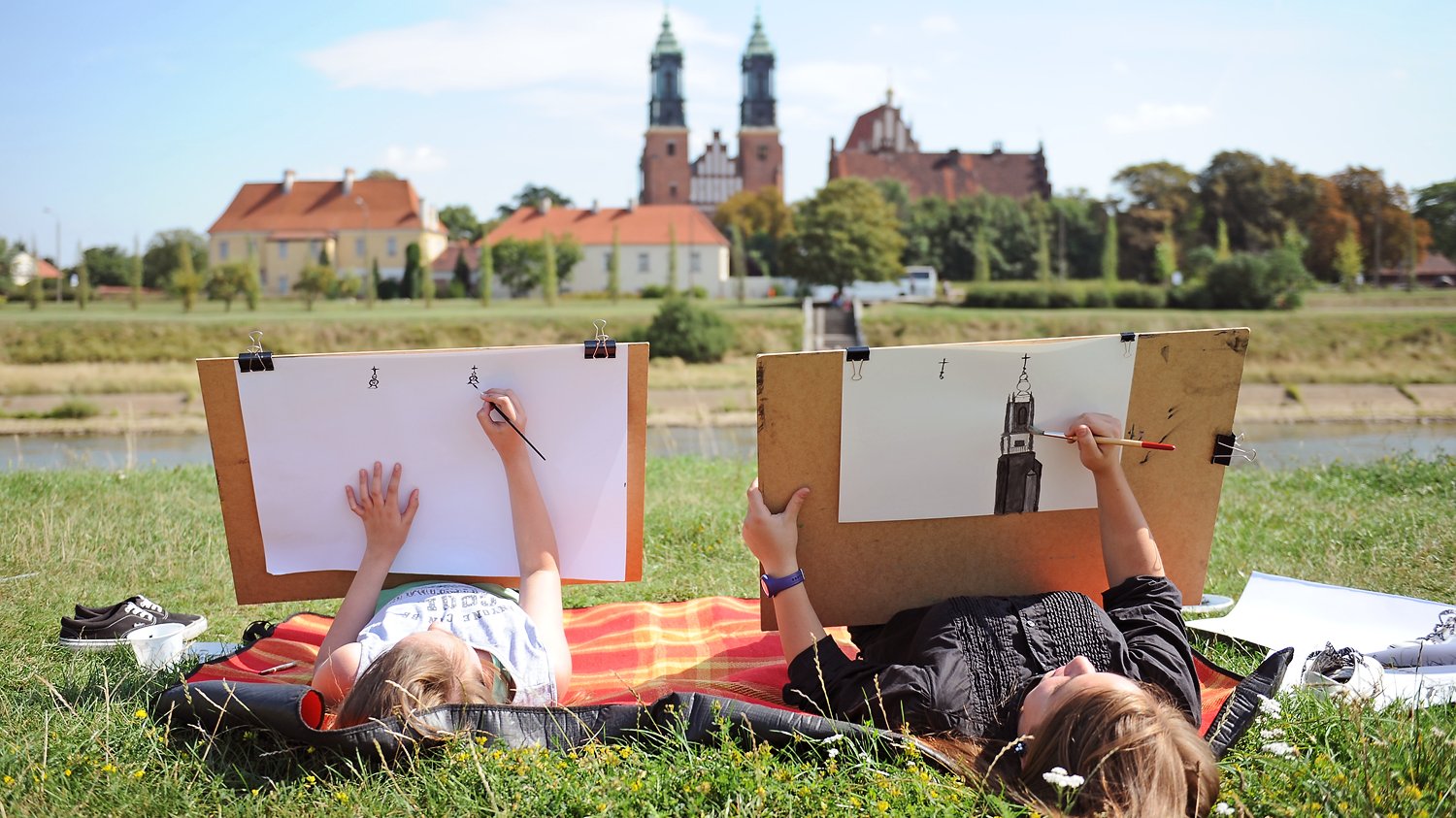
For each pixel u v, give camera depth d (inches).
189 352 1523.1
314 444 129.7
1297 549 204.2
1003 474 127.7
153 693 119.3
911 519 128.5
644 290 2682.1
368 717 97.8
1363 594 153.9
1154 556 124.0
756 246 3467.0
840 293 2224.4
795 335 1675.7
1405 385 1189.7
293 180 3260.3
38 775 96.3
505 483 133.3
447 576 135.7
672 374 1405.0
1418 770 92.6
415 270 2743.6
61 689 123.3
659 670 141.1
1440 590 171.8
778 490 123.9
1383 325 1422.2
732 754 94.6
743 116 4756.4
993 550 132.5
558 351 129.5
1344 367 1310.3
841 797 90.7
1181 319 1654.8
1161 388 128.2
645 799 89.7
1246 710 100.8
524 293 2736.2
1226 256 2091.5
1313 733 103.2
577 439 132.6
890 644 129.3
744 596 186.2
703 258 2942.9
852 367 119.7
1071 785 80.4
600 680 137.3
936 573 132.4
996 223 2819.9
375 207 3211.1
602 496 135.0
